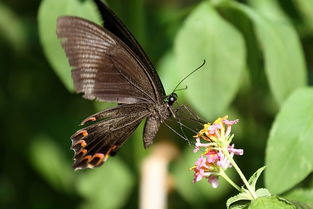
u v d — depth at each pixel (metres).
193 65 0.73
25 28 0.82
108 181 0.80
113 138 0.71
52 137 0.81
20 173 0.82
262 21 0.74
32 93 0.82
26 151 0.81
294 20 0.78
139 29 0.77
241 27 0.76
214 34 0.73
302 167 0.69
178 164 0.79
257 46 0.76
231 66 0.73
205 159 0.65
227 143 0.66
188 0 0.85
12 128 0.81
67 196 0.81
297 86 0.74
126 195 0.80
